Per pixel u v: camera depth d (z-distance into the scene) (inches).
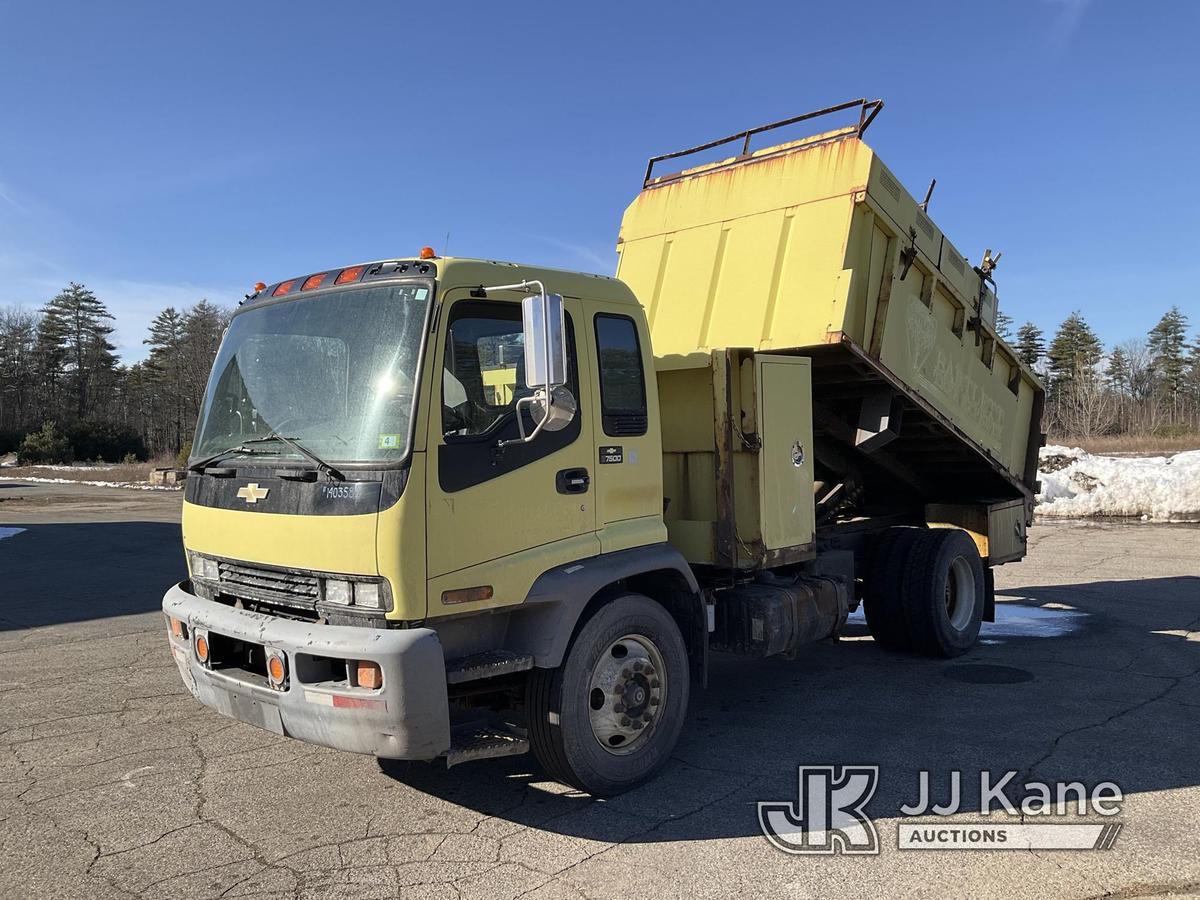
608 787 171.5
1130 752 193.0
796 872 140.8
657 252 273.1
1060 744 198.8
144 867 145.6
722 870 141.8
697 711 231.9
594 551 171.8
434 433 146.8
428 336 148.5
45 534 700.7
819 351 235.9
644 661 179.2
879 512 326.6
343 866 144.9
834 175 236.7
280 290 175.9
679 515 216.8
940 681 257.8
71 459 2513.5
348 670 141.0
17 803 173.6
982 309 297.9
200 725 223.3
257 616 157.2
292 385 163.6
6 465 2471.7
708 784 179.6
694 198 267.4
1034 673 264.7
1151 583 418.9
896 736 207.9
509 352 162.7
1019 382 327.9
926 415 272.7
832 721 220.7
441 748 141.7
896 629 284.0
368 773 188.2
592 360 176.6
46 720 228.1
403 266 156.5
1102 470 733.3
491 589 152.6
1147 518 682.8
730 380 207.0
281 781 183.9
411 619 142.6
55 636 330.3
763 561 209.2
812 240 237.6
